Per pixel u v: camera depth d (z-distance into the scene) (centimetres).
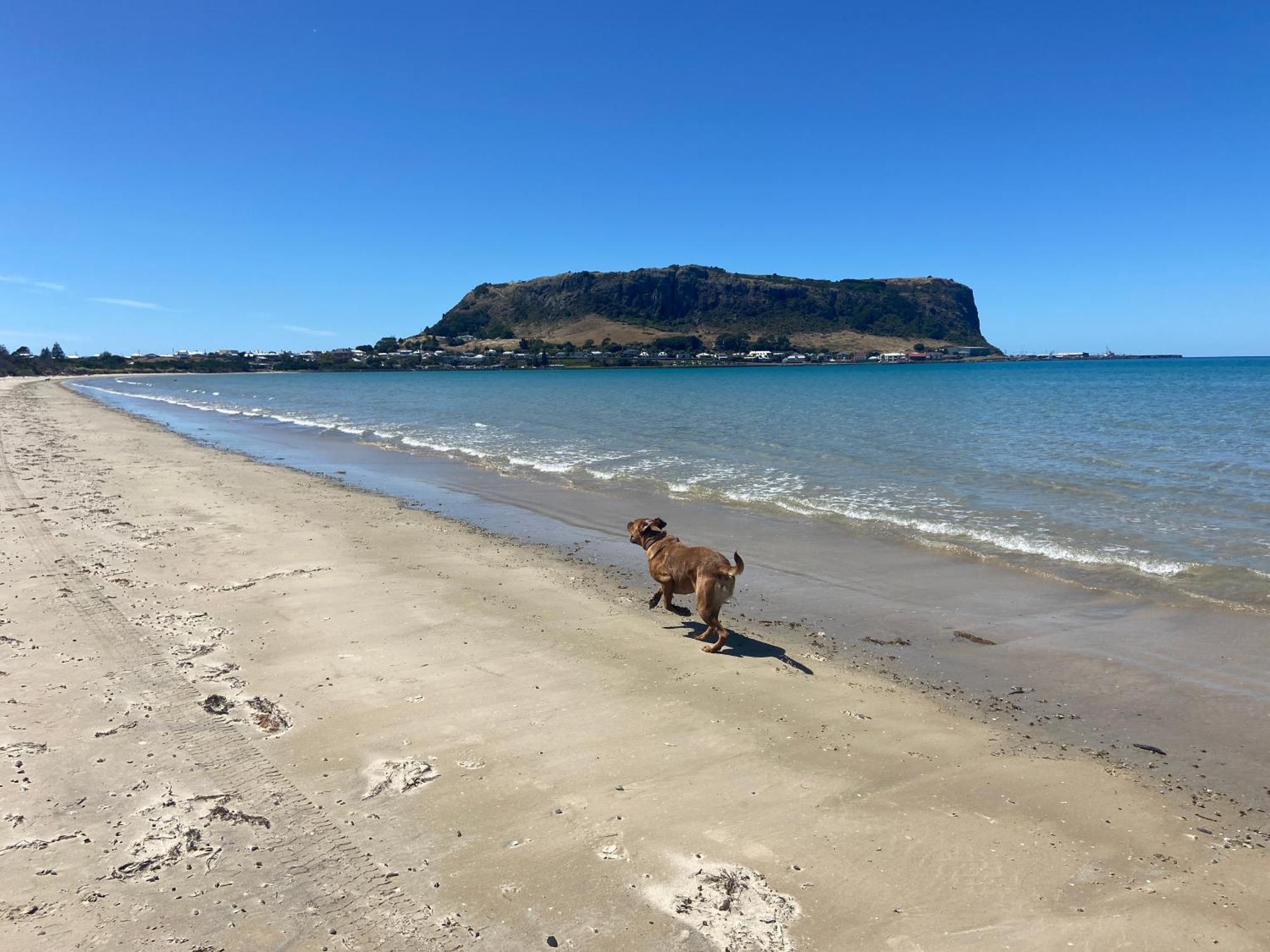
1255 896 370
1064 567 935
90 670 607
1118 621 760
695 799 446
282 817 419
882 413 3500
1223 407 3497
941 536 1093
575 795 448
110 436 2505
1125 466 1655
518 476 1723
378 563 962
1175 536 1054
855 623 777
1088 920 351
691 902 357
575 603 827
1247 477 1488
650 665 653
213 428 3038
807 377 10431
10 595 785
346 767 472
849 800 450
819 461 1858
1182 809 447
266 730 518
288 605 786
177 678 597
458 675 621
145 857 379
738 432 2611
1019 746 522
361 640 692
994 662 673
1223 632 721
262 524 1164
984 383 7519
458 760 485
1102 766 496
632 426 2911
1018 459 1802
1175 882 380
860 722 554
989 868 389
